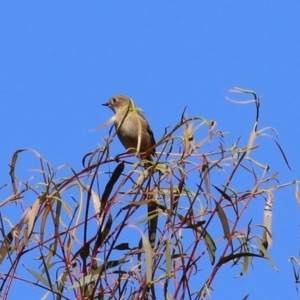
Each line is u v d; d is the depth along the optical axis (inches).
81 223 321.1
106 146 328.2
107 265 320.2
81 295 311.9
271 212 338.0
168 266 309.6
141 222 322.0
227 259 320.8
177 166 331.3
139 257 329.1
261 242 338.3
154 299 315.6
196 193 326.0
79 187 330.6
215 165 330.6
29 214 327.0
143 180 330.3
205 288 314.3
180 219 328.8
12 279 308.2
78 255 318.0
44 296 315.6
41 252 314.0
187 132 333.1
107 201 327.0
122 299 315.6
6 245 322.3
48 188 327.0
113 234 319.9
